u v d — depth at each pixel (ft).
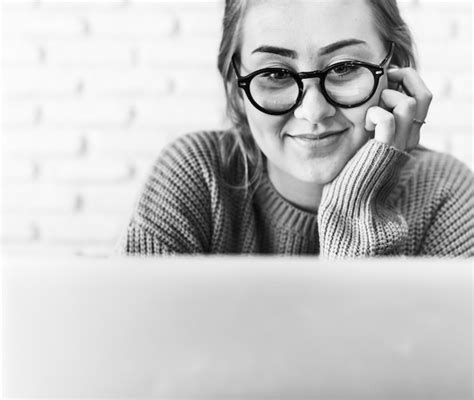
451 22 5.94
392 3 2.94
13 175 6.16
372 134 3.00
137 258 1.14
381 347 1.11
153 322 1.13
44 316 1.14
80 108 6.12
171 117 6.05
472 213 3.30
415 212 3.31
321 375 1.12
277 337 1.12
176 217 3.25
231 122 3.42
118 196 6.11
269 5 2.66
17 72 6.14
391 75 3.25
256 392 1.13
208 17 6.02
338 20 2.64
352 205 2.91
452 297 1.10
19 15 6.14
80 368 1.15
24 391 1.16
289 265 1.12
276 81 2.73
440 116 5.97
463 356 1.10
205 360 1.13
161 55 6.04
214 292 1.12
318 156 2.85
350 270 1.11
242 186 3.50
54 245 6.15
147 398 1.14
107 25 6.09
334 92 2.72
